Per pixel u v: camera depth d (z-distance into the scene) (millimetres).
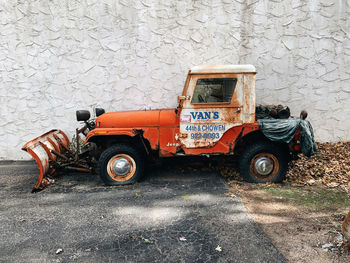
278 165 4172
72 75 5820
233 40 5754
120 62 5809
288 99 5836
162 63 5824
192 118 4086
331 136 5895
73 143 5730
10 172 5195
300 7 5594
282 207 3426
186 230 2939
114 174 4309
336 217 3133
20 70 5766
